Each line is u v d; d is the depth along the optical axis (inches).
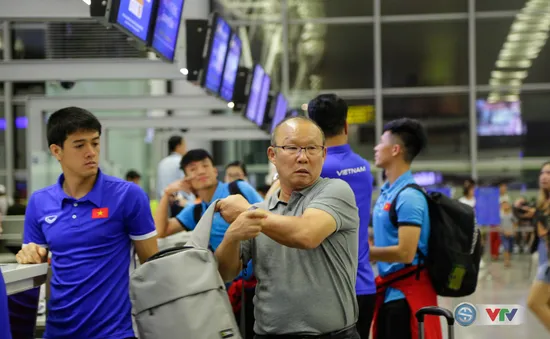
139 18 167.5
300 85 619.2
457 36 618.2
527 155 618.2
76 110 107.5
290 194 97.7
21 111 572.4
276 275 94.2
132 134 457.1
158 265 90.6
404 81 621.6
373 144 622.2
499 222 468.8
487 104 620.1
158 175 344.5
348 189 95.7
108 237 107.7
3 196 280.2
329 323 93.4
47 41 368.8
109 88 480.1
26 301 117.0
